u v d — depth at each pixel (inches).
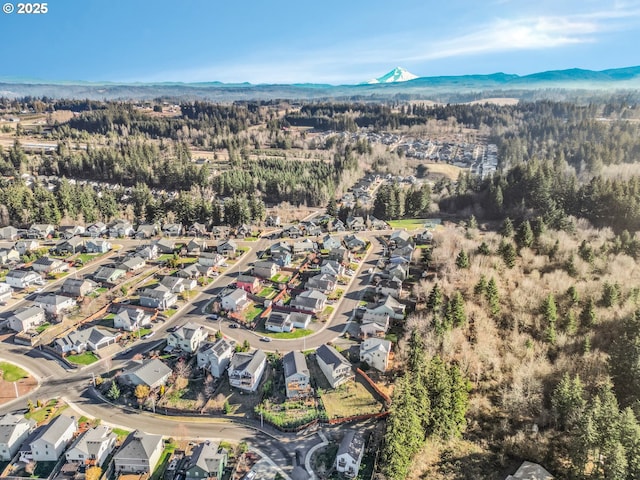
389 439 2433.6
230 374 3245.6
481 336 3580.2
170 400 3112.7
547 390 3100.4
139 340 3814.0
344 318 4200.3
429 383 2797.7
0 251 5196.9
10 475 2539.4
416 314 4062.5
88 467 2539.4
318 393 3166.8
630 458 2207.2
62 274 5019.7
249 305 4411.9
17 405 3058.6
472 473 2600.9
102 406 3068.4
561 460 2615.7
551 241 4884.4
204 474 2452.0
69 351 3607.3
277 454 2691.9
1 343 3762.3
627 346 2918.3
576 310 3710.6
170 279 4670.3
